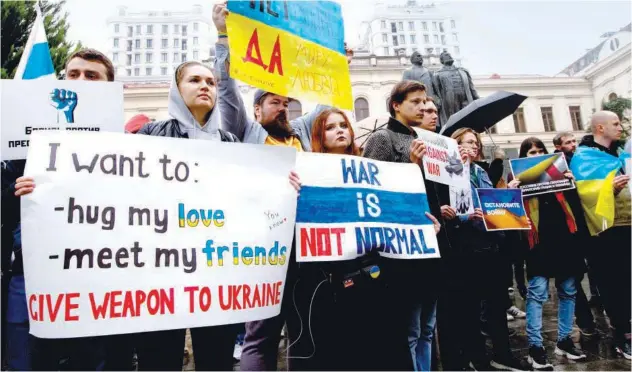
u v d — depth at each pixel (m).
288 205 1.88
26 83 1.74
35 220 1.44
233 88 2.55
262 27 2.09
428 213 2.27
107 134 1.61
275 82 2.09
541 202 2.91
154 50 45.53
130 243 1.55
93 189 1.54
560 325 2.91
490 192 2.73
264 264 1.78
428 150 2.38
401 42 47.34
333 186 2.07
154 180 1.65
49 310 1.41
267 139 2.75
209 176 1.76
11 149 1.70
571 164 3.19
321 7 2.39
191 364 2.86
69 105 1.78
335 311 1.85
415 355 2.16
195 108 1.99
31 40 2.31
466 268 2.44
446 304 2.41
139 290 1.53
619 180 2.97
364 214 2.08
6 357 1.86
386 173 2.24
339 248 1.95
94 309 1.46
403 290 2.06
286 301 2.00
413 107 2.53
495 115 3.79
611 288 2.97
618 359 2.80
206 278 1.65
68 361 1.81
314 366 1.84
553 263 2.76
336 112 2.34
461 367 2.40
